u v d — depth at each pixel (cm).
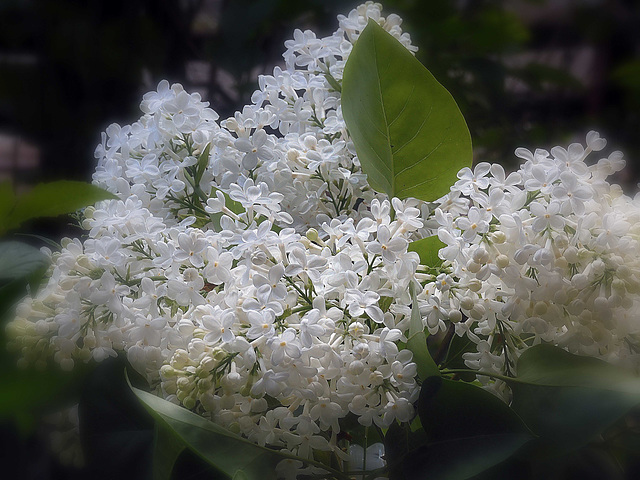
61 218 48
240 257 29
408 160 34
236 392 29
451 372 30
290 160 36
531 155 31
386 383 29
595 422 27
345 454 30
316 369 28
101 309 31
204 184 36
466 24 70
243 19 68
